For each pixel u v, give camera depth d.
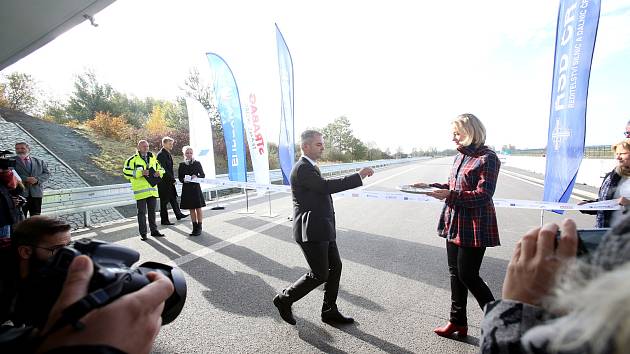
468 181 2.36
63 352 0.49
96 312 0.53
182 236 5.62
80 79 21.08
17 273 1.37
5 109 14.77
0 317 1.32
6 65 4.99
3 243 1.39
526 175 19.19
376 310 2.96
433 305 3.05
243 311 2.95
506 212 7.64
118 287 0.60
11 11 3.33
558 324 0.44
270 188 6.15
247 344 2.44
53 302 0.78
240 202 9.48
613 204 2.72
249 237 5.51
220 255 4.54
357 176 2.63
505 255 4.51
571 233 0.57
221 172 17.72
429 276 3.76
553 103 4.28
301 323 2.74
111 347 0.50
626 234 0.44
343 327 2.67
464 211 2.35
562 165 4.17
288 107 7.12
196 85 23.61
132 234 5.82
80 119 20.66
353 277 3.74
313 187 2.56
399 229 6.10
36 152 11.59
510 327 0.53
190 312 2.93
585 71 3.88
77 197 6.19
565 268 0.49
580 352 0.37
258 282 3.61
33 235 1.34
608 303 0.34
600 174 12.54
